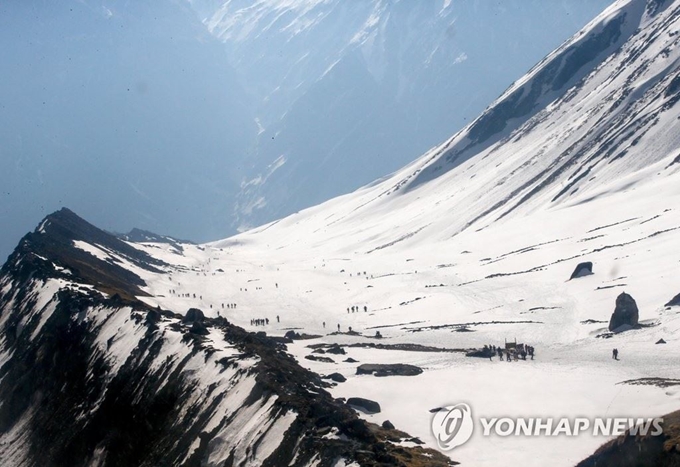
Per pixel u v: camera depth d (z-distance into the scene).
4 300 126.12
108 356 87.25
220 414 63.31
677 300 101.75
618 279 123.00
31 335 105.12
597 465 51.62
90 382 86.25
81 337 95.38
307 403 57.62
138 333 86.44
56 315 103.19
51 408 89.56
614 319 97.56
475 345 97.94
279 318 142.62
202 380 70.06
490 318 118.50
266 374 64.06
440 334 108.94
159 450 67.00
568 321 107.44
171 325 84.81
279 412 57.22
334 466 49.25
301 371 73.75
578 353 86.75
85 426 80.62
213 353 72.56
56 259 133.38
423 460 52.19
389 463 48.47
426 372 77.62
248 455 55.84
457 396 67.50
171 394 72.38
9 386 99.50
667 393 62.84
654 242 140.00
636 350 84.69
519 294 132.38
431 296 145.62
